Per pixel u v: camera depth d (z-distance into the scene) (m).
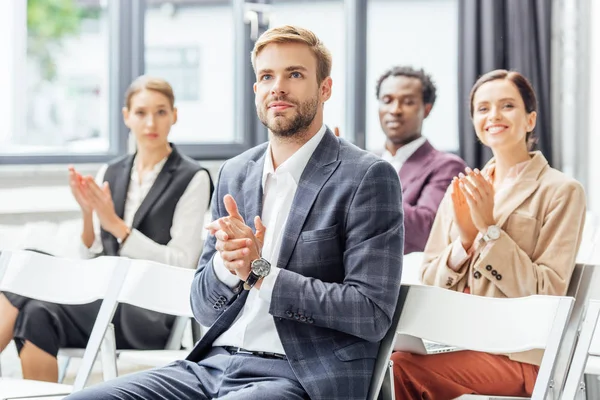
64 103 5.30
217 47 5.67
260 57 2.55
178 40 5.57
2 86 5.14
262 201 2.58
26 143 5.21
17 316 3.49
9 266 3.09
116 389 2.39
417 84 4.42
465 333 2.38
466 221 2.95
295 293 2.35
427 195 4.26
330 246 2.44
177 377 2.49
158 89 4.01
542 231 2.90
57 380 3.50
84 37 5.34
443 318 2.42
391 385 2.47
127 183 4.02
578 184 2.92
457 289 3.00
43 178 5.08
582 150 6.04
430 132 6.07
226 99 5.73
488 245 2.87
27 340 3.46
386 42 5.98
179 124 5.61
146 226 3.90
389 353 2.46
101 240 3.91
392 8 5.96
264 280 2.36
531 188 2.95
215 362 2.50
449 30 6.01
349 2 5.91
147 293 2.83
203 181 3.98
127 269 2.88
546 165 3.00
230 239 2.37
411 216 4.19
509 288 2.84
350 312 2.33
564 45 6.03
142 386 2.42
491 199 2.89
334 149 2.54
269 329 2.45
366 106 5.98
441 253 3.06
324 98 2.61
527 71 5.93
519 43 5.93
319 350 2.38
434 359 2.80
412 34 5.99
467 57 5.91
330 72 2.62
